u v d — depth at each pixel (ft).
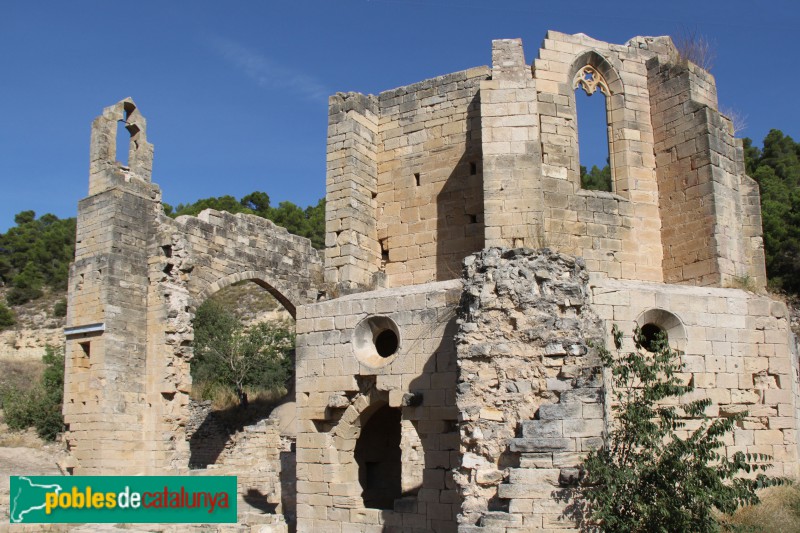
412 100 94.48
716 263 78.54
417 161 92.53
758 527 53.83
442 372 68.95
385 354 78.07
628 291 69.21
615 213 82.84
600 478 49.83
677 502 48.96
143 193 120.78
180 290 118.73
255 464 136.87
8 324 259.60
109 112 121.70
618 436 53.16
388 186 94.02
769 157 241.14
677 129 84.12
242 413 167.12
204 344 197.67
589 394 52.29
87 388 112.37
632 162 85.05
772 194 194.08
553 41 85.25
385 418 89.66
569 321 56.70
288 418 155.12
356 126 92.17
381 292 77.51
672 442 53.36
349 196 89.71
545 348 56.29
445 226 89.04
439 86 92.73
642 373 54.54
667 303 69.72
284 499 88.07
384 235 93.09
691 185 82.07
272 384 193.67
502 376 56.95
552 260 60.34
